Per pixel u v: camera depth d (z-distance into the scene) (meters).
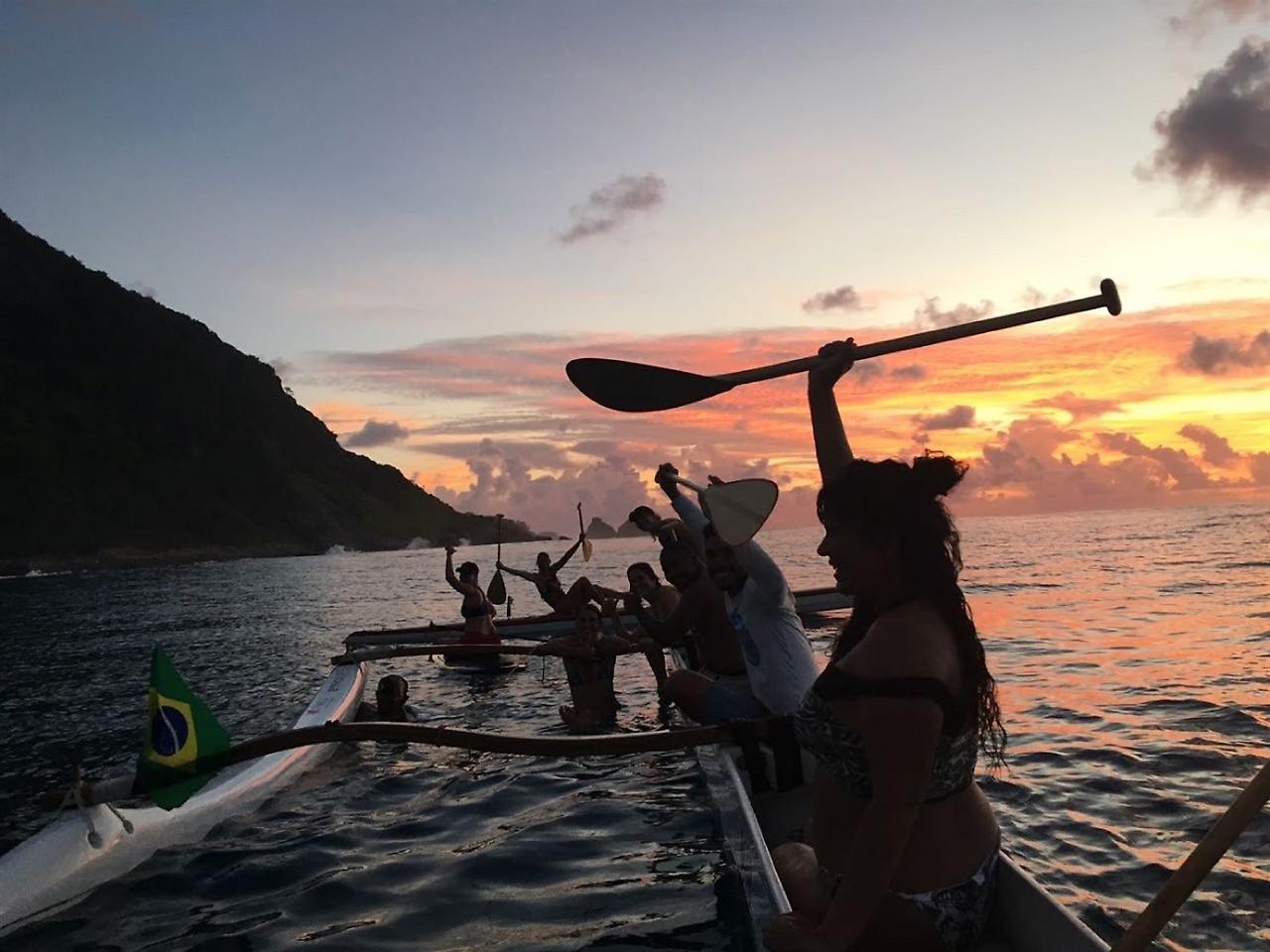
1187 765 5.93
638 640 8.41
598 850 4.74
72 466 161.00
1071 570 27.66
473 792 5.96
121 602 35.44
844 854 2.27
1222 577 22.16
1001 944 2.52
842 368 3.09
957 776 2.16
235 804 5.47
